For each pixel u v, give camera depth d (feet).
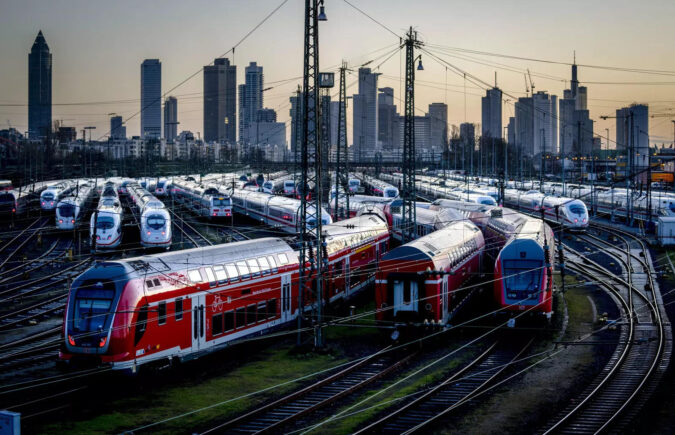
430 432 81.35
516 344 121.08
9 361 111.96
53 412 88.43
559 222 258.98
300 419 86.53
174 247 239.09
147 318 101.14
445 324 125.29
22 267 202.69
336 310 149.38
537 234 135.13
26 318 141.79
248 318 121.49
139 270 103.45
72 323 99.40
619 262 195.00
